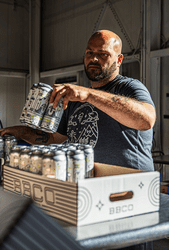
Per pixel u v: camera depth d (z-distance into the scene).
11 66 9.40
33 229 0.57
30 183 0.89
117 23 6.31
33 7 8.88
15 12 9.34
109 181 0.80
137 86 1.34
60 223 0.77
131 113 1.12
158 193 0.91
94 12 6.99
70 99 1.22
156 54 5.31
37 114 1.29
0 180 1.29
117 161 1.35
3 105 9.35
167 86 5.46
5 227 0.55
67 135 1.60
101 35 1.48
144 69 5.51
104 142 1.39
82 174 0.94
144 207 0.88
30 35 9.01
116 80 1.49
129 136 1.34
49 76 8.66
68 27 7.94
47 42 8.84
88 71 1.52
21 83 9.64
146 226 0.76
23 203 0.62
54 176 0.90
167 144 5.47
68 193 0.76
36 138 1.66
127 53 6.03
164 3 5.46
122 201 0.83
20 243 0.54
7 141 1.39
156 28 5.50
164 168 4.44
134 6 5.87
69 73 7.93
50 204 0.82
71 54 7.89
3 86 9.34
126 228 0.74
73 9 7.71
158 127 5.55
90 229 0.73
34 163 0.95
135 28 5.87
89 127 1.45
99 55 1.47
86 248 0.65
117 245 0.70
